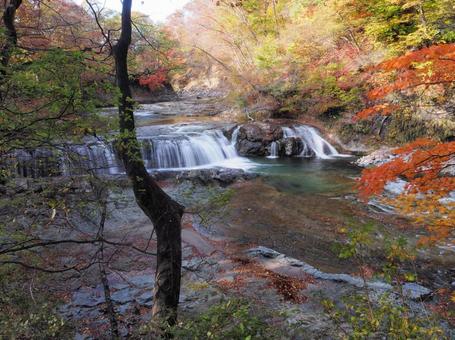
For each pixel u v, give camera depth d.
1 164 4.04
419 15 16.03
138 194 4.89
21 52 3.49
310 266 7.60
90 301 5.99
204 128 20.19
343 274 7.24
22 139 3.24
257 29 25.81
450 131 16.05
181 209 5.34
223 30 26.41
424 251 8.31
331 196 12.37
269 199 12.17
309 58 20.84
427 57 6.07
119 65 4.63
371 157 16.81
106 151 12.27
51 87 3.04
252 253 8.30
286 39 21.30
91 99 3.42
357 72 18.55
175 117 25.19
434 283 7.07
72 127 3.58
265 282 6.93
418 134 17.08
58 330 3.28
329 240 9.10
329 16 19.08
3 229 4.00
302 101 21.77
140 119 24.22
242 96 23.86
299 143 19.06
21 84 2.96
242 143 19.12
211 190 9.20
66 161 4.17
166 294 4.82
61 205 4.08
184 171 14.52
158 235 5.02
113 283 6.80
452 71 6.47
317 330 4.56
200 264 7.66
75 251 7.72
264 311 4.86
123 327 5.25
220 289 6.61
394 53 16.98
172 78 44.16
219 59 27.25
